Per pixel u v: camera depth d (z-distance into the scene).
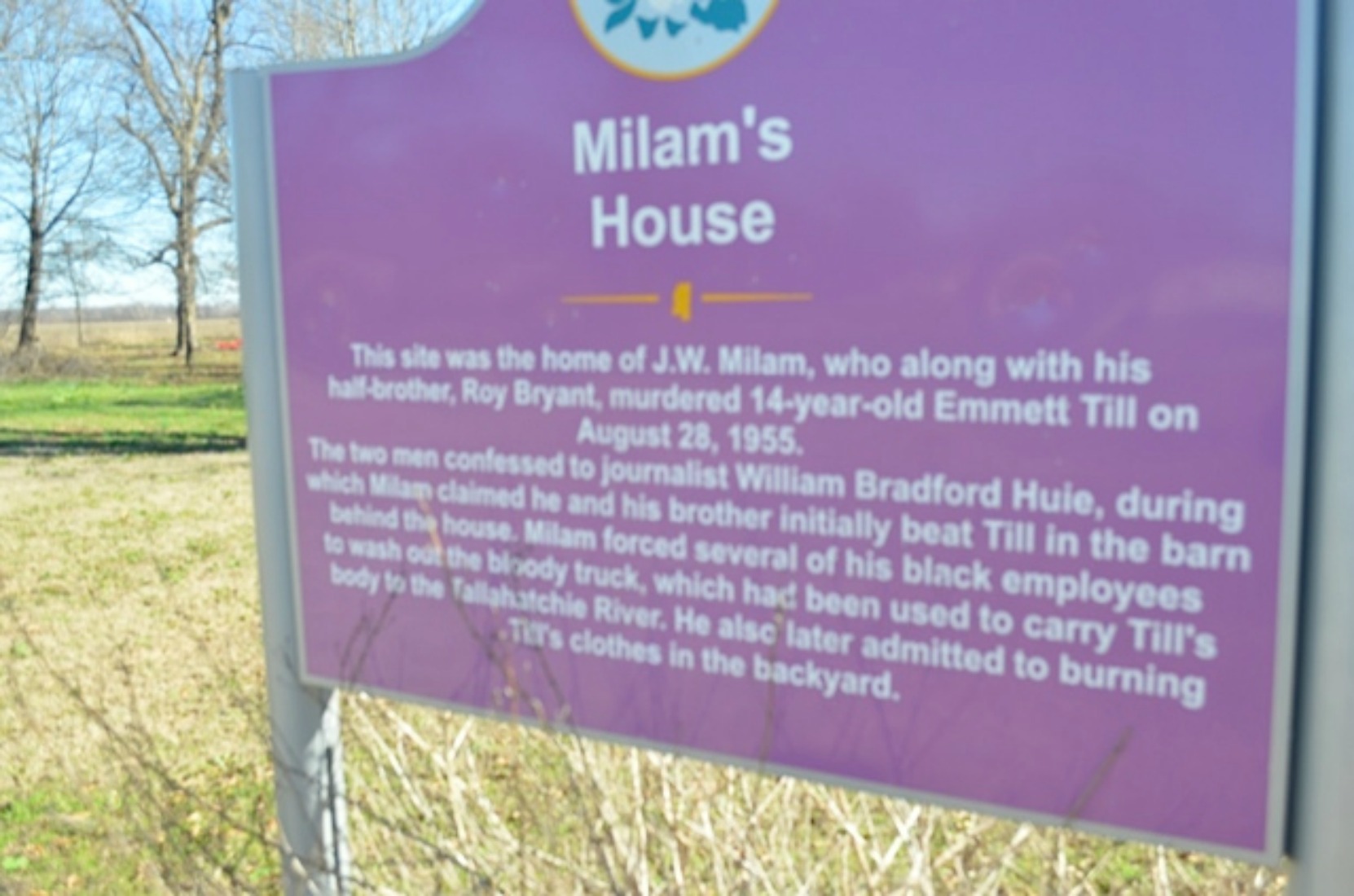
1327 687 1.47
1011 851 2.16
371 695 2.17
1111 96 1.53
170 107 25.48
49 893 3.36
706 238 1.79
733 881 2.32
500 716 2.04
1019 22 1.57
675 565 1.86
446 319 2.01
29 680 5.42
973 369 1.63
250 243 2.16
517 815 2.64
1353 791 1.46
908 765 1.72
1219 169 1.48
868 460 1.71
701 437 1.82
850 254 1.69
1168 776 1.57
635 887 2.07
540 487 1.96
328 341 2.12
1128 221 1.53
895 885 2.44
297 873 2.27
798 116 1.72
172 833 3.06
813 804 2.74
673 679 1.88
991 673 1.66
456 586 2.06
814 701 1.78
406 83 2.01
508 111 1.93
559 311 1.92
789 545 1.77
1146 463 1.54
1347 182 1.43
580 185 1.88
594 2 1.84
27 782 4.14
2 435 16.66
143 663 5.80
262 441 2.20
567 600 1.96
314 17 18.89
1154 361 1.53
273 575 2.23
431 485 2.06
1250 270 1.47
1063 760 1.62
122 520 10.31
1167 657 1.55
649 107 1.82
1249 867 2.25
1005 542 1.63
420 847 2.48
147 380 23.59
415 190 2.02
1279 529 1.48
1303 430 1.47
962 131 1.62
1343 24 1.42
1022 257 1.59
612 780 2.36
